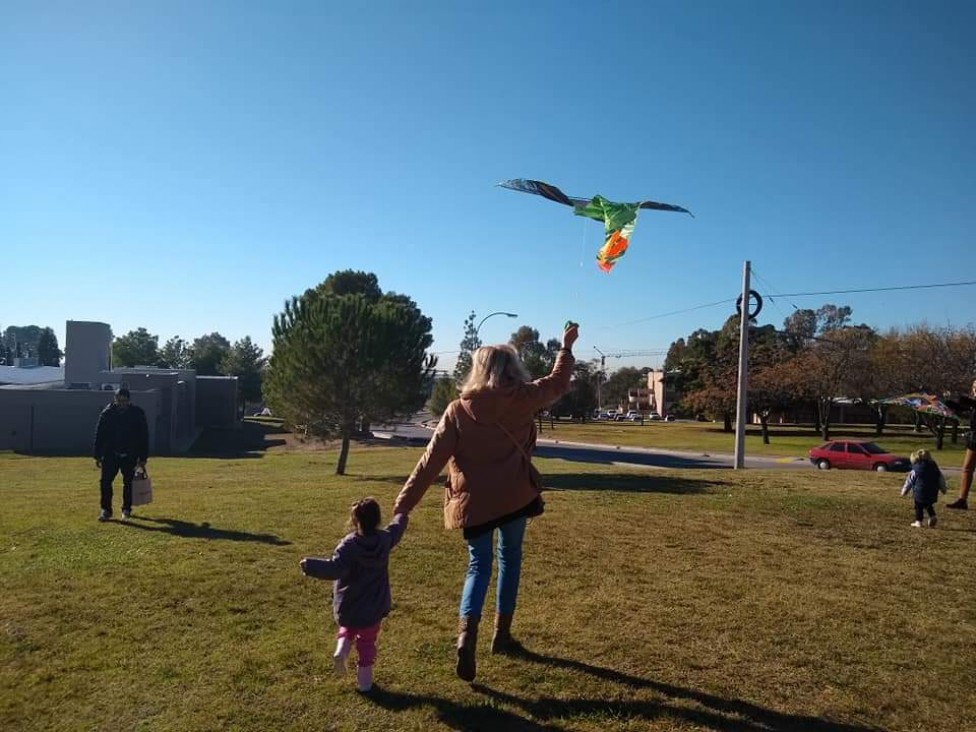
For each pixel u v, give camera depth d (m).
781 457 42.56
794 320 100.75
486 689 3.87
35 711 3.69
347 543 3.88
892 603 5.41
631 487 13.14
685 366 70.19
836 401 75.50
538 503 4.23
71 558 6.84
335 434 22.61
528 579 6.04
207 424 66.62
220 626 4.91
